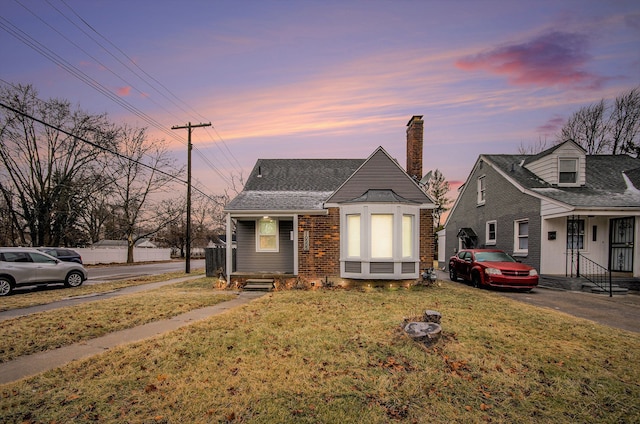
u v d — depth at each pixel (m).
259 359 4.73
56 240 29.55
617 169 15.56
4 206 27.81
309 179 15.44
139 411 3.38
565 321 6.91
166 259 43.94
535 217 13.55
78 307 8.18
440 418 3.39
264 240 13.74
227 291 11.30
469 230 19.58
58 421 3.18
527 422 3.37
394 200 11.27
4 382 3.97
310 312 7.48
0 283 10.83
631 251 12.65
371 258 11.25
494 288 12.23
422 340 5.34
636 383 4.21
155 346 5.19
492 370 4.51
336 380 4.13
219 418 3.27
